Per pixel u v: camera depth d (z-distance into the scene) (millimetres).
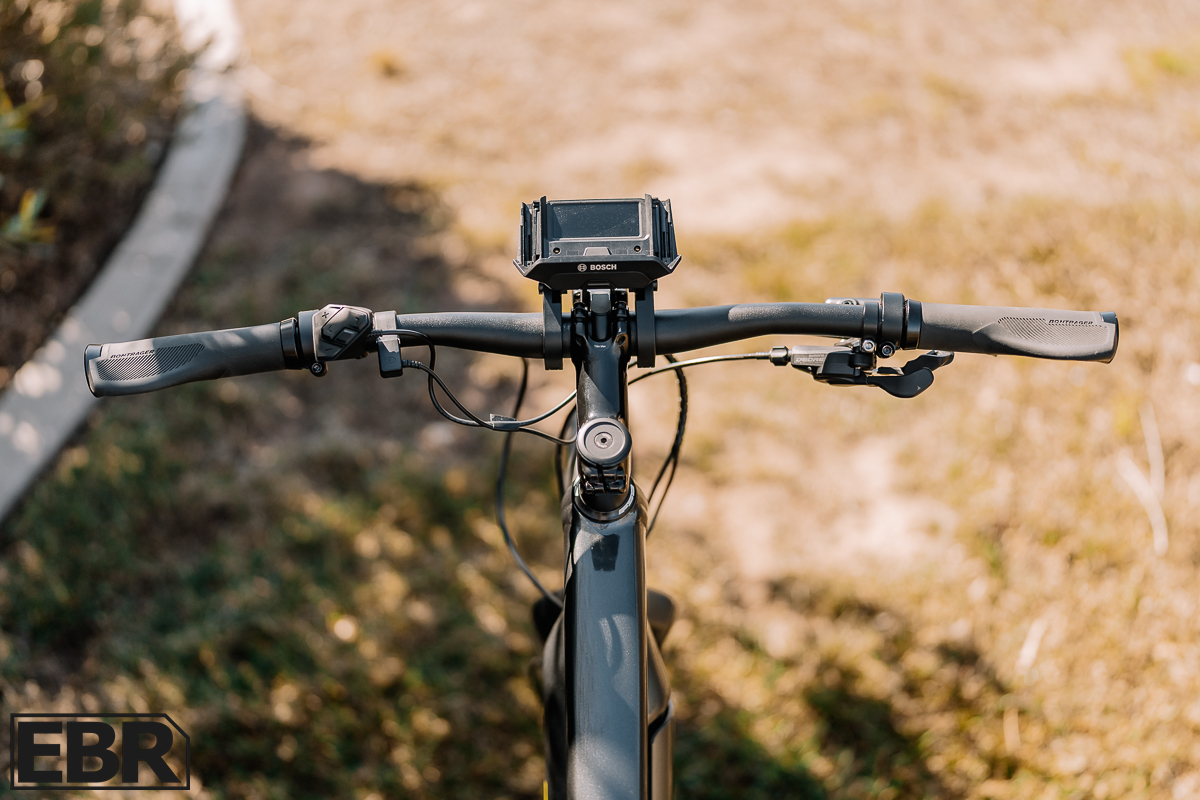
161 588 1659
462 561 1696
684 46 3117
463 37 3148
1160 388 1910
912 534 1728
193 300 2186
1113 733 1433
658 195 2516
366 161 2633
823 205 2455
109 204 2420
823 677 1517
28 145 2156
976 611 1588
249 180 2562
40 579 1641
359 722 1476
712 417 1948
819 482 1839
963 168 2594
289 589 1642
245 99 2836
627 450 933
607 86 2936
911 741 1450
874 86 2934
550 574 1673
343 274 2260
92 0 2162
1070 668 1498
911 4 3377
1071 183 2514
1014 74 3020
